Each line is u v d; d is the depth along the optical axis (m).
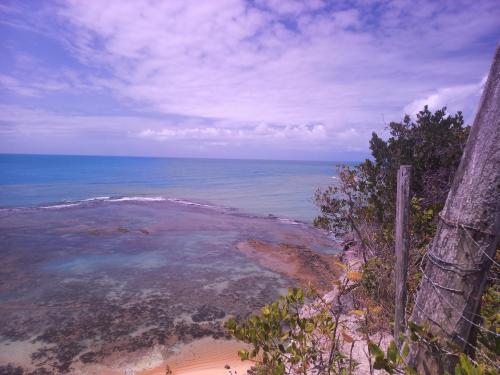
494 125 2.36
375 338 5.12
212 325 8.42
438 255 2.69
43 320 8.51
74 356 6.96
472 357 2.64
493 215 2.40
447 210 2.66
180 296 10.23
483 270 2.48
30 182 47.84
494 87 2.36
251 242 16.72
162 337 7.79
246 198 36.47
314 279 11.81
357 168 8.84
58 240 16.44
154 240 17.05
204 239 17.42
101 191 39.06
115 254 14.50
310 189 46.91
